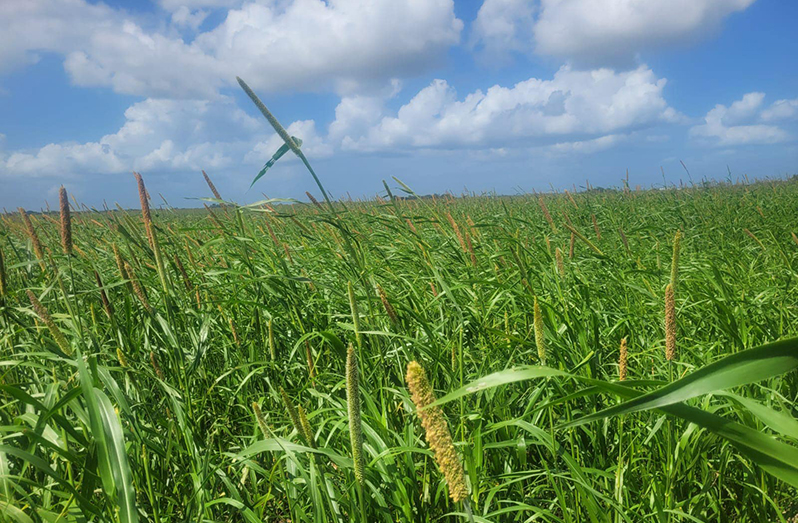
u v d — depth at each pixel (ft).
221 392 12.71
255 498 9.00
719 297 15.70
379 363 11.80
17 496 7.70
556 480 8.73
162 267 11.77
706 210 42.65
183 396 10.97
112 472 5.38
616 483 8.19
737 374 3.03
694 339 13.74
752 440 3.15
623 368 7.59
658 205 46.96
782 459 3.07
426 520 8.25
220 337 15.19
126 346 12.28
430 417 4.60
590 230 31.81
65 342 9.22
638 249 24.27
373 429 8.89
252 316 14.62
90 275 16.99
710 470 9.57
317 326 13.60
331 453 6.89
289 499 8.06
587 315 13.38
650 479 8.91
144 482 8.75
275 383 12.92
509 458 9.71
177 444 8.99
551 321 12.05
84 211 32.60
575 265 18.54
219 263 19.21
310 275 18.25
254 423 10.82
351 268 14.70
